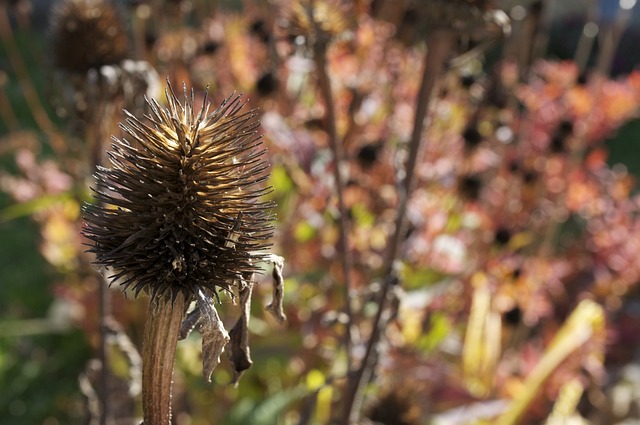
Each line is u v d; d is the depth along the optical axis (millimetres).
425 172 3178
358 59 3176
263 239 1117
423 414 2885
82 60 2229
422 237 3105
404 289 2828
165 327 1051
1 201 6258
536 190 3898
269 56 2992
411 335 3092
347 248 2104
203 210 1022
